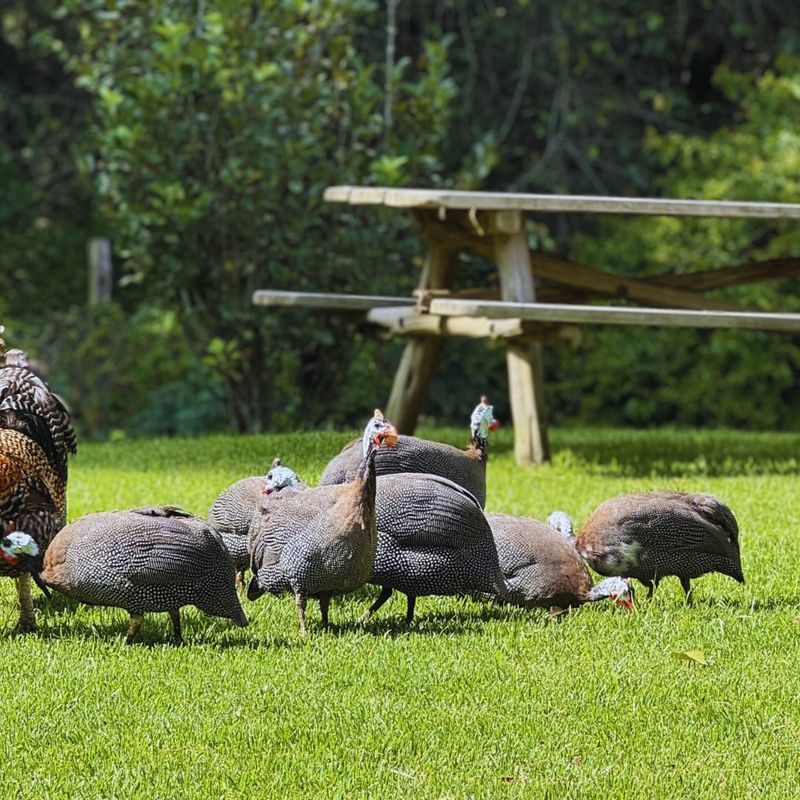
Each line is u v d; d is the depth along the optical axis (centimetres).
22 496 834
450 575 816
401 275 1975
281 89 1870
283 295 1612
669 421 2358
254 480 924
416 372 1620
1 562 793
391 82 2000
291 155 1870
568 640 791
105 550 773
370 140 2033
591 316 1362
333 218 1959
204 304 1939
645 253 2311
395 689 709
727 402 2286
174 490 1277
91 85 1967
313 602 898
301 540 796
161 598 772
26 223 2609
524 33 2533
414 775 605
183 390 2067
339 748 632
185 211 1814
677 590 922
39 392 898
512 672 733
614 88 2636
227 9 1861
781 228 2302
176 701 689
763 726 664
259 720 664
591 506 1196
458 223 1563
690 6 2697
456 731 654
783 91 2417
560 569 846
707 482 1355
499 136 2575
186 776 602
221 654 767
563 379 2366
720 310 1647
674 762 623
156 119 1852
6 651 780
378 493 824
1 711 674
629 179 2609
